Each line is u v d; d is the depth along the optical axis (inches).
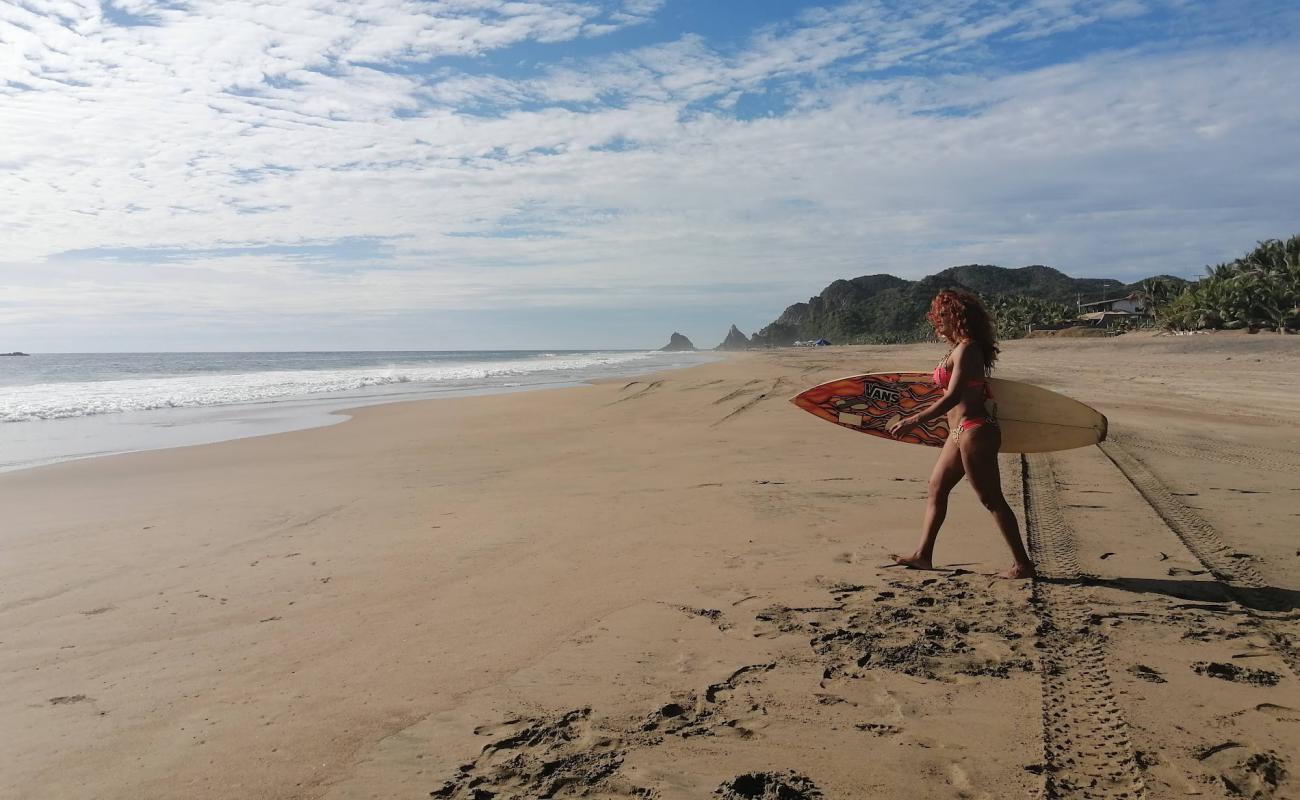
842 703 119.3
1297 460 321.4
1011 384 193.2
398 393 929.5
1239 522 223.6
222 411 700.7
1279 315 1982.0
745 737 109.9
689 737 110.5
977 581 175.9
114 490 330.3
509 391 934.4
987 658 134.3
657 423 525.0
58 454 443.8
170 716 122.0
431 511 271.4
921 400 223.8
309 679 134.7
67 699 129.6
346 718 119.5
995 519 177.8
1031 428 191.5
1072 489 269.7
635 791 97.4
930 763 101.8
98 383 1186.6
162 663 143.9
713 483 302.5
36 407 732.0
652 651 141.7
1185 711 113.8
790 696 122.0
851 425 232.8
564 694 125.3
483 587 183.6
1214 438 380.8
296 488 325.4
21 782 103.4
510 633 153.4
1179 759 100.9
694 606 164.7
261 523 260.8
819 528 227.8
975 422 175.8
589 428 513.0
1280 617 150.2
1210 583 170.6
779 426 482.9
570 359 3157.0
